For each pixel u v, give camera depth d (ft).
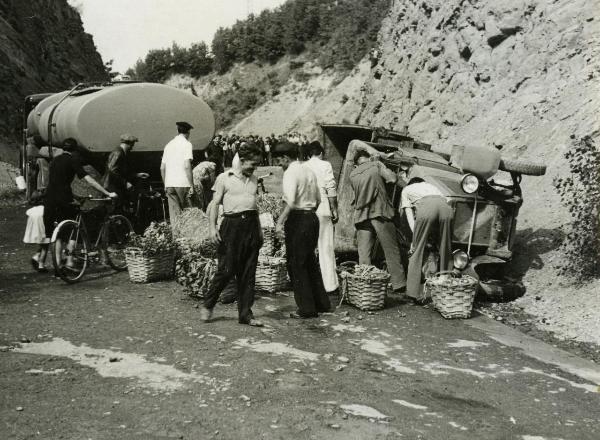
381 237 28.04
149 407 14.87
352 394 16.53
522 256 32.76
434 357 20.34
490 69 63.77
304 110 273.13
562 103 45.16
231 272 22.00
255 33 337.72
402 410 15.69
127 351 18.94
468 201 28.96
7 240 39.86
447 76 73.87
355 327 23.25
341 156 37.91
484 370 19.36
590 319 25.00
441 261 27.55
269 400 15.67
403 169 31.58
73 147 29.45
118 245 33.99
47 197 28.81
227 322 22.62
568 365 20.43
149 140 40.16
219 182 21.98
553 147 41.39
